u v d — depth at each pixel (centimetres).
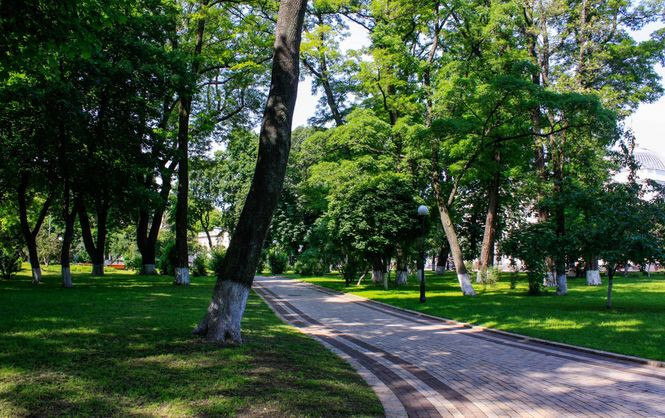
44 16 877
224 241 7825
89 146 2028
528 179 2784
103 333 859
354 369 789
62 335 822
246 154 5366
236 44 2661
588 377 774
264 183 852
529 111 2173
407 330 1323
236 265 842
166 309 1331
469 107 2241
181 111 2489
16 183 2416
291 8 878
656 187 1708
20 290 1823
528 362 898
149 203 2306
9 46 910
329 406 543
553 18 2673
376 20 2788
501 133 2350
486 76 2405
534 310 1680
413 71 2556
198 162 3453
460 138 2362
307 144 2938
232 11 2592
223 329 821
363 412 541
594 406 610
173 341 802
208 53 2644
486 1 2661
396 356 948
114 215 3117
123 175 2088
